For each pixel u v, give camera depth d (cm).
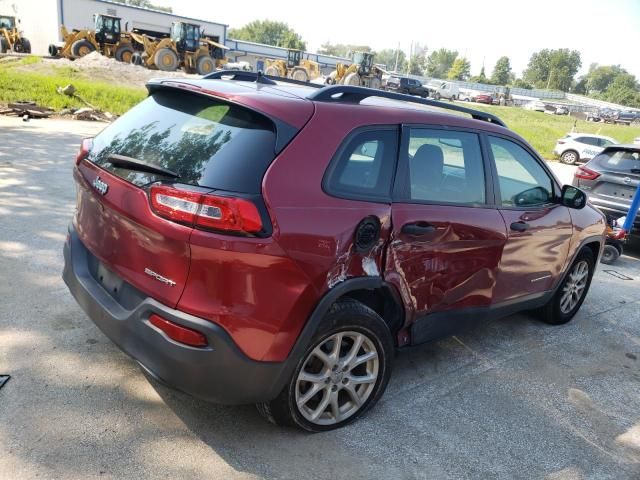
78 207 320
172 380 254
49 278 446
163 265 248
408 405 344
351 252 278
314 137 270
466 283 359
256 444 287
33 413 287
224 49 3644
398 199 306
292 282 256
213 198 237
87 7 4228
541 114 5416
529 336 475
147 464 264
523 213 396
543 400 373
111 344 361
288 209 253
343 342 302
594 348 468
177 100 303
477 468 295
